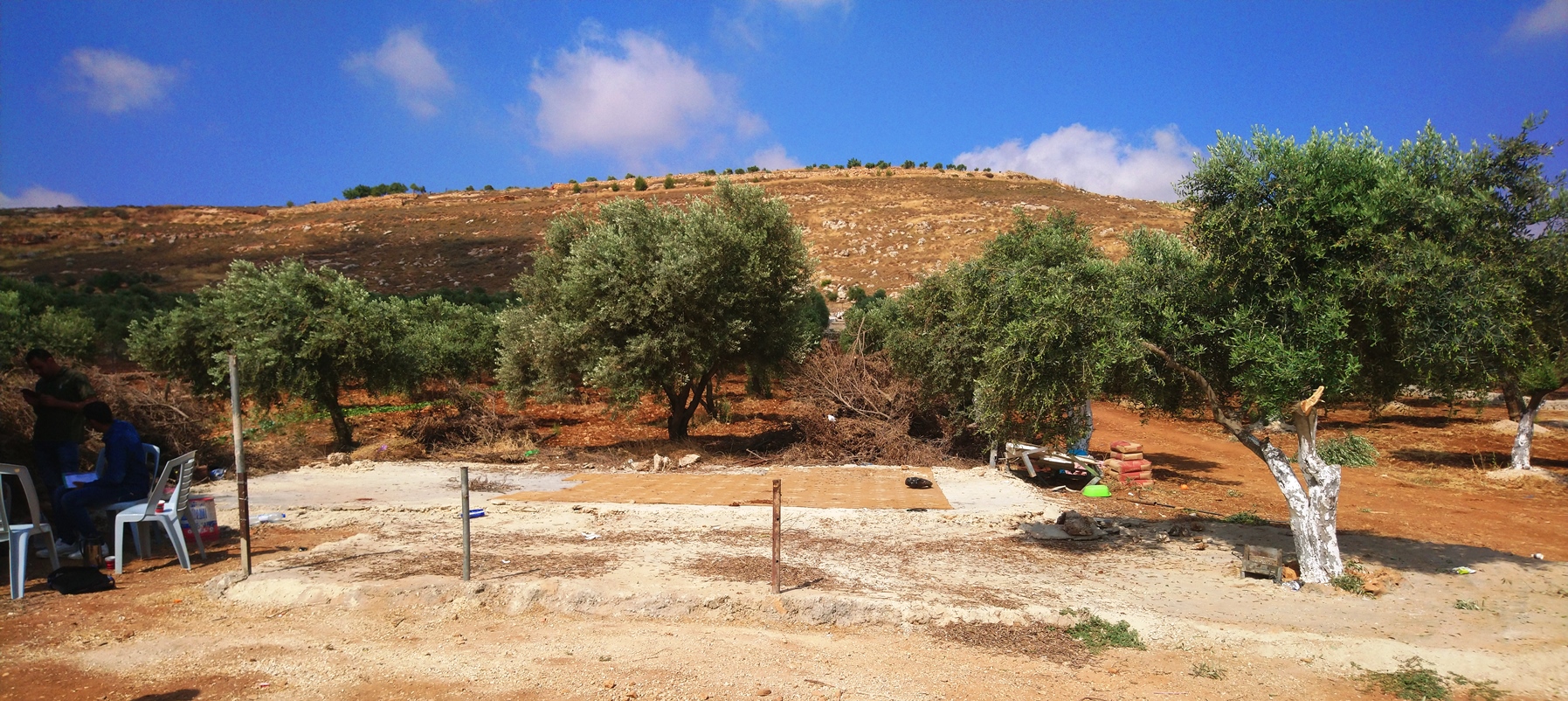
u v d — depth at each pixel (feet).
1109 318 24.35
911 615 20.01
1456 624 20.11
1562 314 23.62
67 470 26.50
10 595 21.08
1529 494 45.44
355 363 53.62
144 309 108.27
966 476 43.98
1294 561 25.86
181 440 43.50
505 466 48.52
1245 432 24.90
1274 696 16.34
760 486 40.19
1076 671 17.34
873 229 229.66
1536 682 16.87
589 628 19.24
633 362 50.83
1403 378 24.17
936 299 50.26
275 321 52.44
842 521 31.71
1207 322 23.94
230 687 15.56
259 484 41.01
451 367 76.59
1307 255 22.17
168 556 25.77
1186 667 17.71
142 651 17.31
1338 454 55.11
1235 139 23.40
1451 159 22.66
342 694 15.31
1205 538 29.71
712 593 20.75
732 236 51.85
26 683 15.61
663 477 43.75
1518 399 51.26
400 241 247.70
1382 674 17.37
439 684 15.79
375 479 42.96
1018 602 21.03
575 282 51.70
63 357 58.03
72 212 278.67
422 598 20.51
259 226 277.64
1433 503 42.29
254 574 22.03
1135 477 44.70
